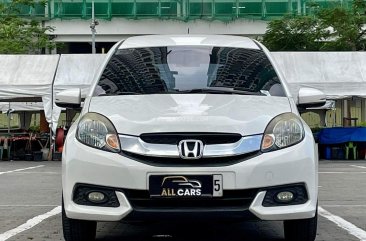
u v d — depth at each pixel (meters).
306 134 5.39
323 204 9.14
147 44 6.83
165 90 5.94
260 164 5.05
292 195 5.15
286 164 5.11
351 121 23.77
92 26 35.72
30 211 8.47
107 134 5.21
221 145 5.07
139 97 5.76
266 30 36.62
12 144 21.06
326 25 31.12
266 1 40.22
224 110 5.39
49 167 17.34
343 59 19.92
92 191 5.14
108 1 40.25
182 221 5.09
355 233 6.72
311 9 37.72
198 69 6.30
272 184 5.07
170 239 6.33
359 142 20.58
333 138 20.77
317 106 6.33
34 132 22.77
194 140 5.05
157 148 5.05
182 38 7.01
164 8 40.59
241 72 6.27
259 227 7.02
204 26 40.59
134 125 5.18
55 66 19.70
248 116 5.29
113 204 5.09
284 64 19.73
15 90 19.19
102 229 6.88
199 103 5.55
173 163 5.02
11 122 30.09
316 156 5.43
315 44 32.34
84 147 5.23
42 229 7.04
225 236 6.50
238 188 5.00
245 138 5.11
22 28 33.72
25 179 13.56
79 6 40.03
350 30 29.52
